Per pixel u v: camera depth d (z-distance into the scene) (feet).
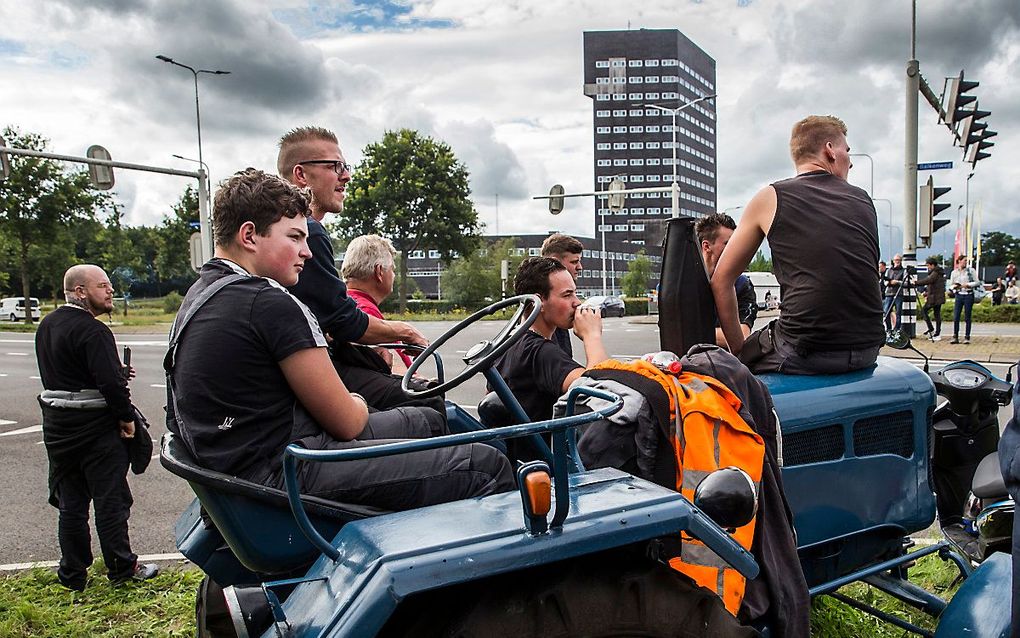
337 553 6.10
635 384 8.38
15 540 17.17
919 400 10.44
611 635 5.93
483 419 10.43
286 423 7.52
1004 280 104.32
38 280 142.41
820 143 10.91
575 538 5.83
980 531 11.74
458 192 165.37
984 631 8.18
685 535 7.30
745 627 6.57
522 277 11.28
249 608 6.71
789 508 8.63
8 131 113.29
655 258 246.27
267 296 7.54
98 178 64.44
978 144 38.58
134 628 12.45
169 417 7.98
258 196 8.27
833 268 9.96
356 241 14.33
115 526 14.12
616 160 466.70
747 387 8.69
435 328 89.71
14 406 37.22
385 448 5.62
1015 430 7.21
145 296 233.55
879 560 10.59
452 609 5.73
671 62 462.60
